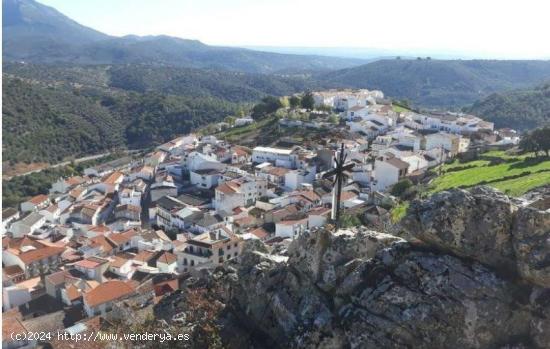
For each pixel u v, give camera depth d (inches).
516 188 3686.0
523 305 1079.0
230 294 1601.9
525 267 1072.2
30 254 4178.2
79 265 3752.5
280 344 1302.9
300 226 4313.5
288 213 4867.1
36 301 3408.0
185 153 7559.1
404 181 4788.4
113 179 6855.3
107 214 5954.7
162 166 7258.9
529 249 1079.6
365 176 5625.0
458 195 1206.9
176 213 5191.9
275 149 7066.9
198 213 5128.0
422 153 5989.2
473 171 4963.1
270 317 1401.3
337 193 1771.7
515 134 7770.7
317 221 4320.9
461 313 1090.7
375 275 1230.3
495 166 5004.9
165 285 3223.4
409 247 1250.6
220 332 1411.2
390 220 3570.4
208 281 1815.9
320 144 7175.2
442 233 1181.7
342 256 1378.0
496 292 1096.8
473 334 1077.1
